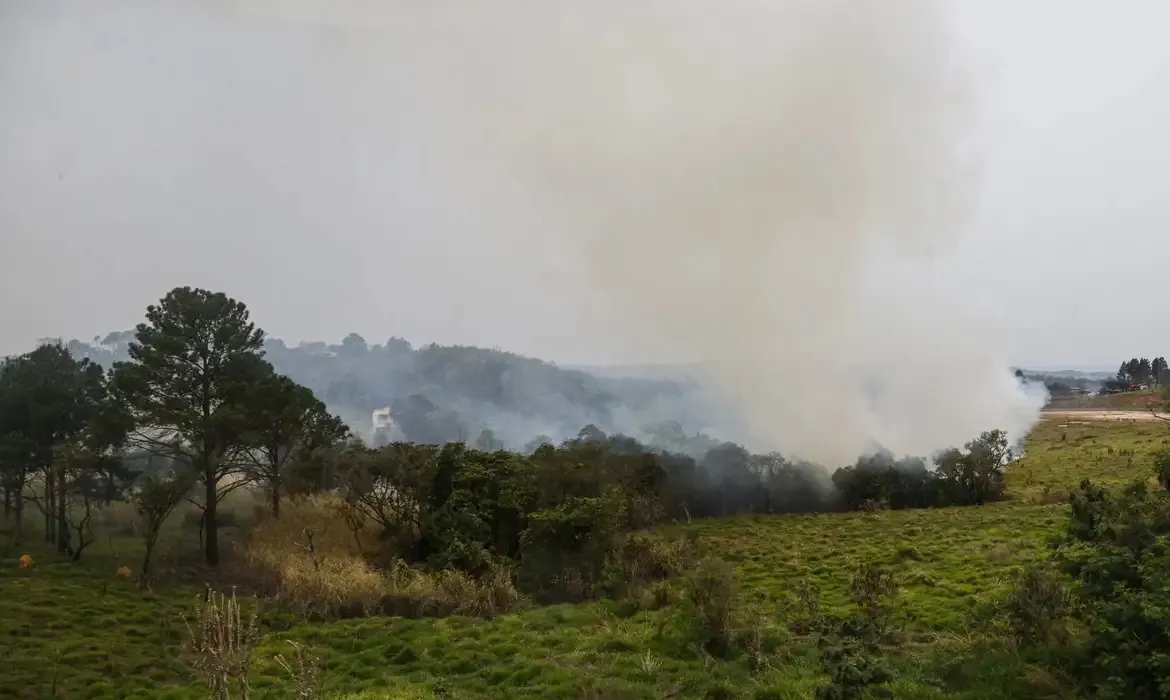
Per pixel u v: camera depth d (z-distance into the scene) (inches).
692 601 656.4
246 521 1395.2
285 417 1215.6
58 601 879.7
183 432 1160.2
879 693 473.1
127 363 1213.7
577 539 940.0
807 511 1572.3
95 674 661.9
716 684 528.4
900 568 909.2
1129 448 1860.2
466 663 628.7
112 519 1425.9
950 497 1520.7
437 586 870.4
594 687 540.4
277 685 600.7
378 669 633.6
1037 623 521.3
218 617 518.6
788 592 818.8
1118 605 432.1
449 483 1173.1
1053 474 1683.1
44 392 1253.1
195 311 1190.9
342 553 1088.8
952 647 548.4
